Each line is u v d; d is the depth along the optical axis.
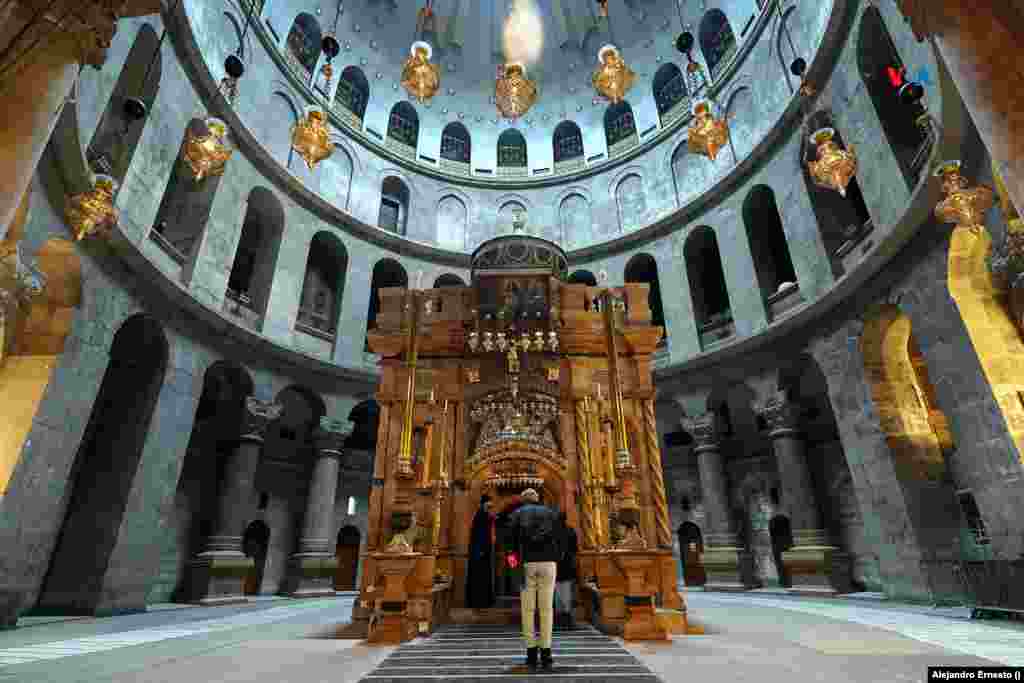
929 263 10.89
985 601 8.32
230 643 6.50
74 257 10.12
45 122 3.49
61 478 10.05
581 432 9.02
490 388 9.46
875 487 12.85
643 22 25.61
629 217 24.08
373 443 23.03
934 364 10.87
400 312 9.97
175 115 14.26
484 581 8.71
